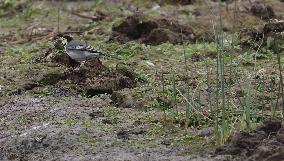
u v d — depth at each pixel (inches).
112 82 579.5
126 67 604.4
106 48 733.9
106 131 477.4
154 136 465.4
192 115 490.0
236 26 792.9
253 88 548.7
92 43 756.6
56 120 507.8
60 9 948.6
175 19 816.3
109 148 448.8
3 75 632.4
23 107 548.7
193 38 761.6
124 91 558.6
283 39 706.8
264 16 826.2
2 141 478.6
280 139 414.9
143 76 608.7
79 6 956.0
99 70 606.2
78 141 462.0
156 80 603.8
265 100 525.0
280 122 435.2
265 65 645.9
